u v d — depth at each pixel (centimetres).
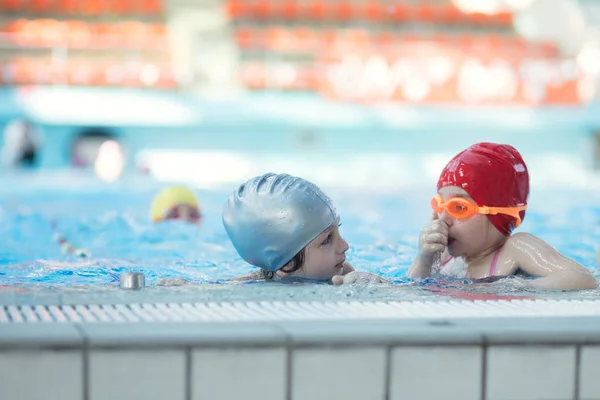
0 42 1872
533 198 1118
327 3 2219
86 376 210
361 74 1820
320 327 228
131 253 591
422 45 2016
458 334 223
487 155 405
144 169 1532
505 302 286
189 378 213
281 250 373
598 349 229
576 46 2100
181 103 1778
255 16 2211
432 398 223
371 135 1842
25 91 1755
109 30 2066
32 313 254
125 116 1755
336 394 219
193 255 576
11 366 206
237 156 1795
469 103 1827
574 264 370
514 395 226
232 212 386
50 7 2141
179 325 229
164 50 2002
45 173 1448
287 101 1817
